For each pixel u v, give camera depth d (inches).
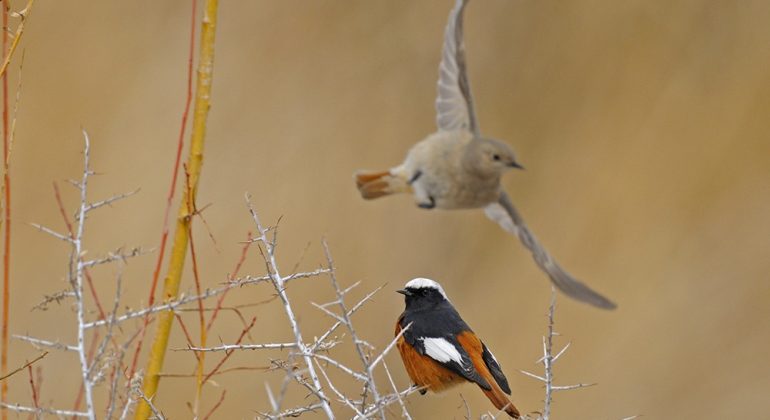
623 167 689.0
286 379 189.0
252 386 553.3
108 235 579.5
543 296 650.2
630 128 697.6
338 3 684.7
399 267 634.2
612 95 703.7
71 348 234.2
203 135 301.9
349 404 239.8
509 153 372.2
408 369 371.9
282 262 611.8
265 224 615.5
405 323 370.9
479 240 663.1
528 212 684.1
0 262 539.2
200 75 303.3
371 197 392.2
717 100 705.0
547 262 375.6
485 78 708.7
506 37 714.2
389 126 661.9
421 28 685.3
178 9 645.9
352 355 584.1
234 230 608.1
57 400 486.0
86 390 231.6
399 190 390.0
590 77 706.2
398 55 679.7
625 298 661.9
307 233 621.0
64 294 250.2
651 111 702.5
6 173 266.4
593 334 645.9
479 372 349.4
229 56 655.8
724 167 698.2
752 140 700.7
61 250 569.3
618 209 682.2
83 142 605.0
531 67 709.3
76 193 586.9
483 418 271.9
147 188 599.5
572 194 685.3
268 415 239.8
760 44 711.7
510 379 628.4
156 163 604.7
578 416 621.3
